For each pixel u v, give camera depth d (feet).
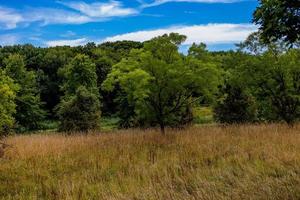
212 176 27.55
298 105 62.90
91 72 173.68
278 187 21.45
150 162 34.45
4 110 72.18
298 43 55.98
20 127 142.61
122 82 53.78
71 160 36.65
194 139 46.68
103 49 282.56
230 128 58.13
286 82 61.93
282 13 16.39
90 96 95.14
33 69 232.53
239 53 62.85
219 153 36.24
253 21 17.57
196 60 55.36
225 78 65.10
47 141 48.14
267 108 65.10
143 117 59.88
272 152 33.42
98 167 33.76
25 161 36.86
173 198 21.88
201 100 60.03
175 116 65.31
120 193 23.76
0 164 35.58
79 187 26.84
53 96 214.28
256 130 51.88
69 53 264.72
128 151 40.55
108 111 209.67
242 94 83.15
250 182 23.40
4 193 27.48
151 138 50.37
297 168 26.86
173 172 29.50
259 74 62.08
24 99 147.74
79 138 52.19
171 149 41.04
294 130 49.93
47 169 34.17
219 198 20.90
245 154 34.19
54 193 26.68
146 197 22.52
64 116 93.71
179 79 54.49
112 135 56.13
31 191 27.27
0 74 89.71
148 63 54.49
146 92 54.54
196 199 21.49
